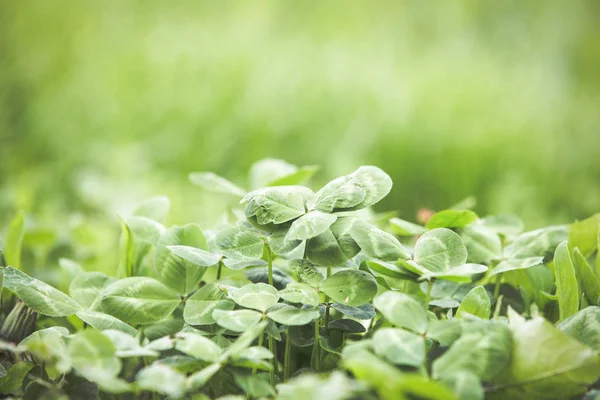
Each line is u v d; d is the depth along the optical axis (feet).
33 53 8.00
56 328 1.83
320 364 1.84
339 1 9.77
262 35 8.95
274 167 2.20
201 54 8.06
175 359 1.77
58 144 6.23
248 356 1.73
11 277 1.84
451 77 7.37
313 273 1.82
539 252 1.94
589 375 1.70
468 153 5.65
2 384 1.81
